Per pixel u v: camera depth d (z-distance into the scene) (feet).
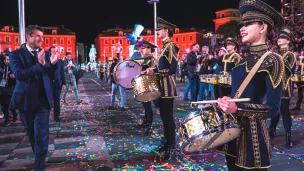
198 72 30.01
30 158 14.78
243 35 6.75
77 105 33.12
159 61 13.76
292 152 14.73
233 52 18.97
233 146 6.94
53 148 16.35
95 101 36.50
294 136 17.74
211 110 6.79
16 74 11.23
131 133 19.53
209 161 13.73
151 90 12.81
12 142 17.88
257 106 6.07
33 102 11.49
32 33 11.73
